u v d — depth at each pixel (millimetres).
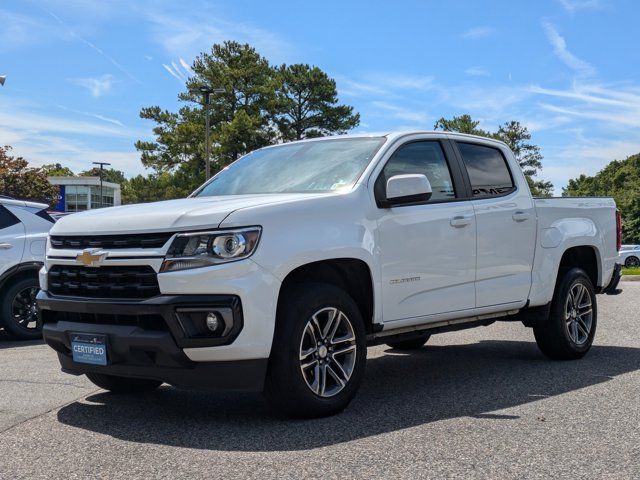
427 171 5660
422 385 5730
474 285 5801
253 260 4266
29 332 8820
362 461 3688
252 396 5363
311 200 4695
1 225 8750
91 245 4586
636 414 4645
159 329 4281
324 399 4570
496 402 5043
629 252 38969
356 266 4941
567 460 3695
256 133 51656
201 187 6066
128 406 5051
